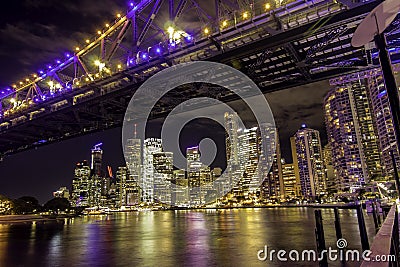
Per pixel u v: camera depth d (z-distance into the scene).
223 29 35.31
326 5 29.80
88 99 55.03
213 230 32.47
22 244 25.52
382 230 6.66
